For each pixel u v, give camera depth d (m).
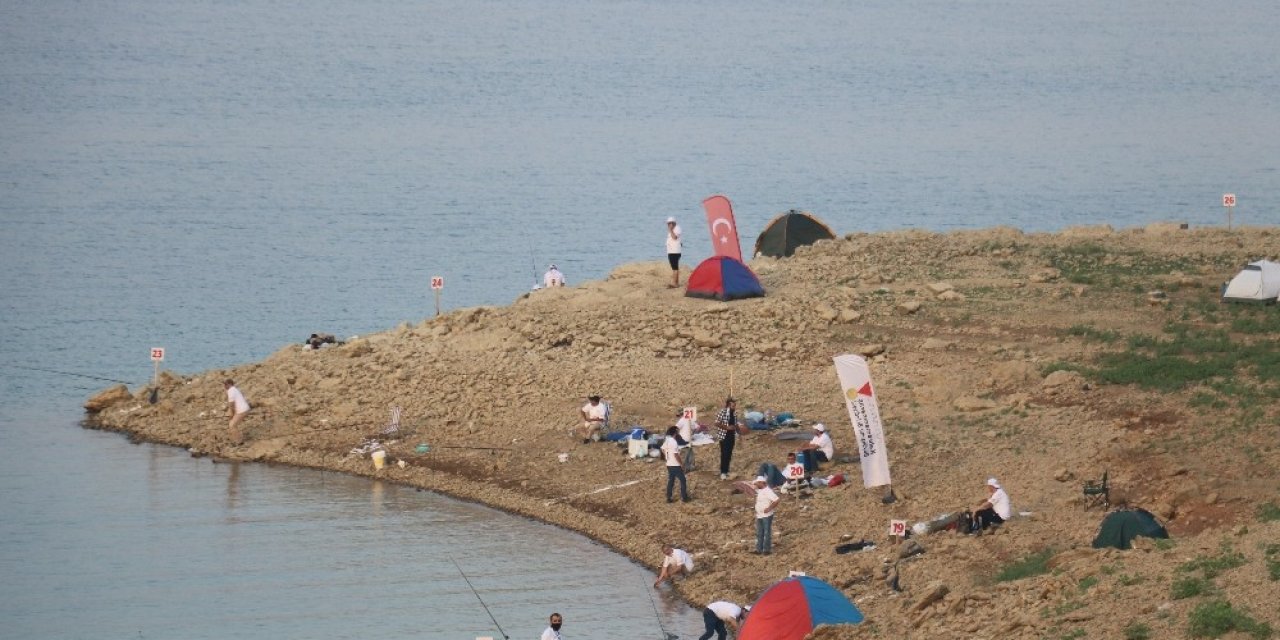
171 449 184.38
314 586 142.75
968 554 132.62
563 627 131.88
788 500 154.00
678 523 152.50
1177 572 109.62
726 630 128.00
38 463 180.00
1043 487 147.38
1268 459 144.38
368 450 177.50
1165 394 167.25
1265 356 175.38
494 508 162.00
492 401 185.38
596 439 173.12
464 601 138.25
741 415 175.88
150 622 136.00
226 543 153.88
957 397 175.50
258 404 191.62
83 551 152.62
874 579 131.38
